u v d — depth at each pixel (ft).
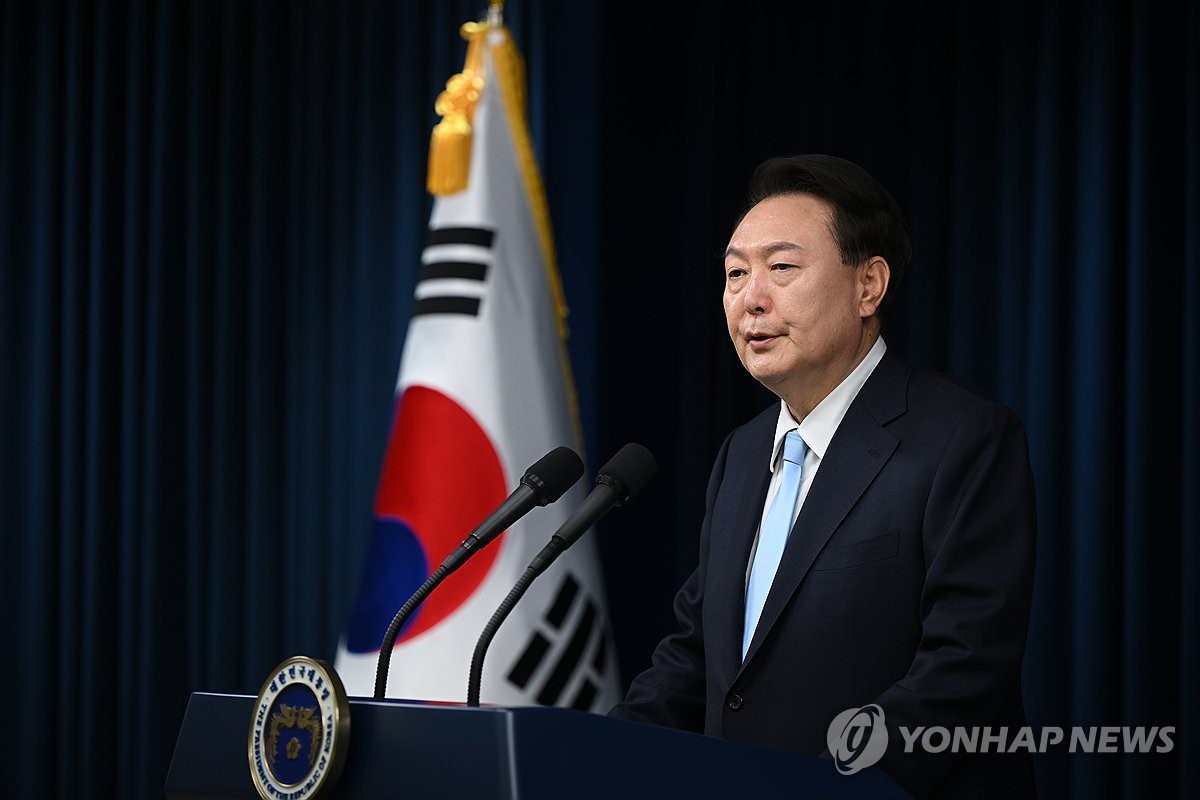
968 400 20.70
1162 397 40.16
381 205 48.26
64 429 50.11
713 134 45.65
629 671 44.39
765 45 45.91
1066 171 41.65
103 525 49.47
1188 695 38.19
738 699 20.29
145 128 50.39
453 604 36.76
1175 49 40.75
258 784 13.96
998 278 42.47
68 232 50.55
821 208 21.18
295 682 13.98
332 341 48.60
